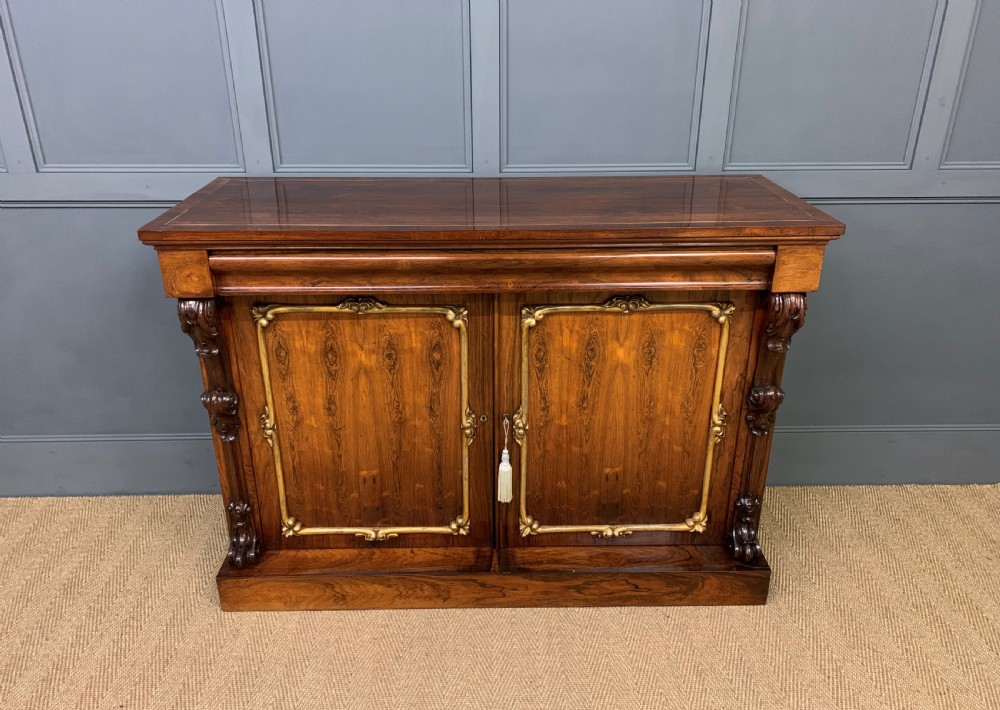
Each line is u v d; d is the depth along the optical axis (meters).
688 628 1.53
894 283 1.82
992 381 1.92
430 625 1.54
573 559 1.56
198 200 1.46
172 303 1.81
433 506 1.54
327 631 1.53
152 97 1.63
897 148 1.70
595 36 1.60
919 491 2.00
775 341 1.37
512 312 1.36
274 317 1.36
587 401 1.44
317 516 1.55
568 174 1.72
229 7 1.55
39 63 1.59
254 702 1.37
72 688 1.40
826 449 1.99
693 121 1.68
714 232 1.26
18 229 1.72
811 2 1.58
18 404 1.89
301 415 1.45
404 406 1.44
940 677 1.41
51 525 1.87
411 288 1.31
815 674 1.42
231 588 1.54
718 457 1.50
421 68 1.62
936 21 1.59
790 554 1.75
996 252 1.79
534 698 1.38
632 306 1.36
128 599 1.62
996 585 1.65
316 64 1.61
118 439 1.94
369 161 1.71
